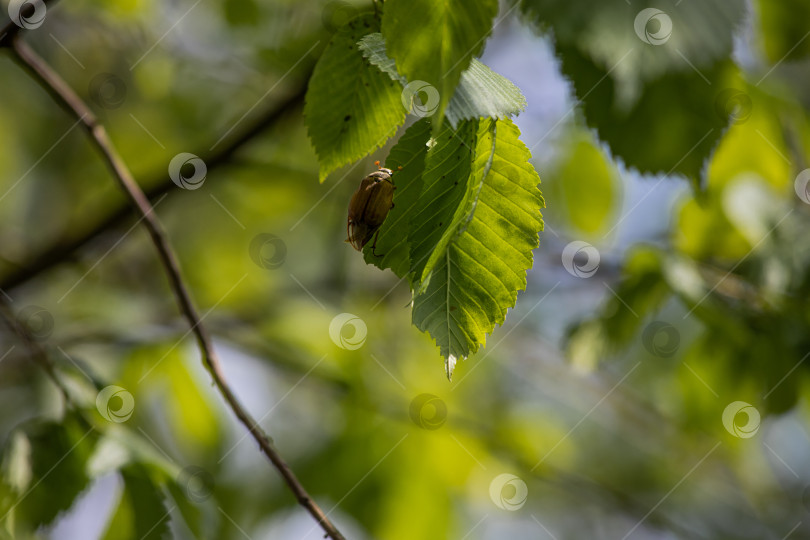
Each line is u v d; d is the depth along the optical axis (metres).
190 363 5.65
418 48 1.78
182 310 3.05
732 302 4.54
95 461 3.31
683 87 2.19
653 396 6.91
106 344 5.56
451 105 1.77
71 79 7.00
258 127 4.98
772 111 4.27
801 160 4.39
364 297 6.61
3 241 6.72
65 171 7.45
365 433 5.89
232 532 5.89
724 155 4.39
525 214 1.97
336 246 6.62
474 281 1.97
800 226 4.51
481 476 6.09
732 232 4.48
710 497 8.29
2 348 5.07
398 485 5.82
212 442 5.76
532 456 6.59
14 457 3.26
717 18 2.21
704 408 4.76
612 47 2.13
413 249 1.94
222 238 7.30
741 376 4.61
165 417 5.88
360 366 5.94
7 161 7.39
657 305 4.39
